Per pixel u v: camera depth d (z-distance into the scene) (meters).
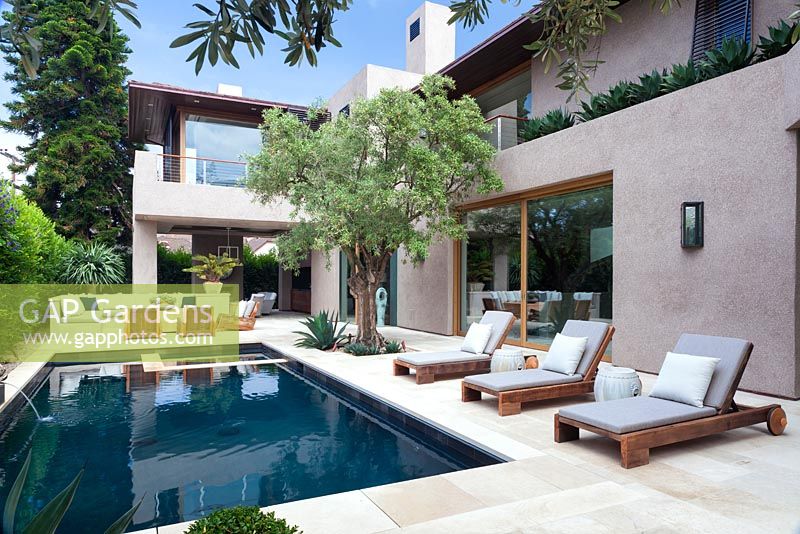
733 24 7.56
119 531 1.88
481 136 10.45
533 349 9.38
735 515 2.94
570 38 2.43
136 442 4.90
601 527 2.79
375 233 8.66
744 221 5.97
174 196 13.58
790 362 5.57
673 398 4.38
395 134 8.63
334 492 3.74
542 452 4.05
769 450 4.10
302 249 9.77
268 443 4.88
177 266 21.77
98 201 22.28
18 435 5.10
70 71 22.12
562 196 8.86
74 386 7.43
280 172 9.16
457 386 6.46
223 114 15.97
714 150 6.27
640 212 7.16
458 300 11.77
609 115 7.62
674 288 6.73
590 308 8.24
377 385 6.51
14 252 7.79
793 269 5.54
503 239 10.24
